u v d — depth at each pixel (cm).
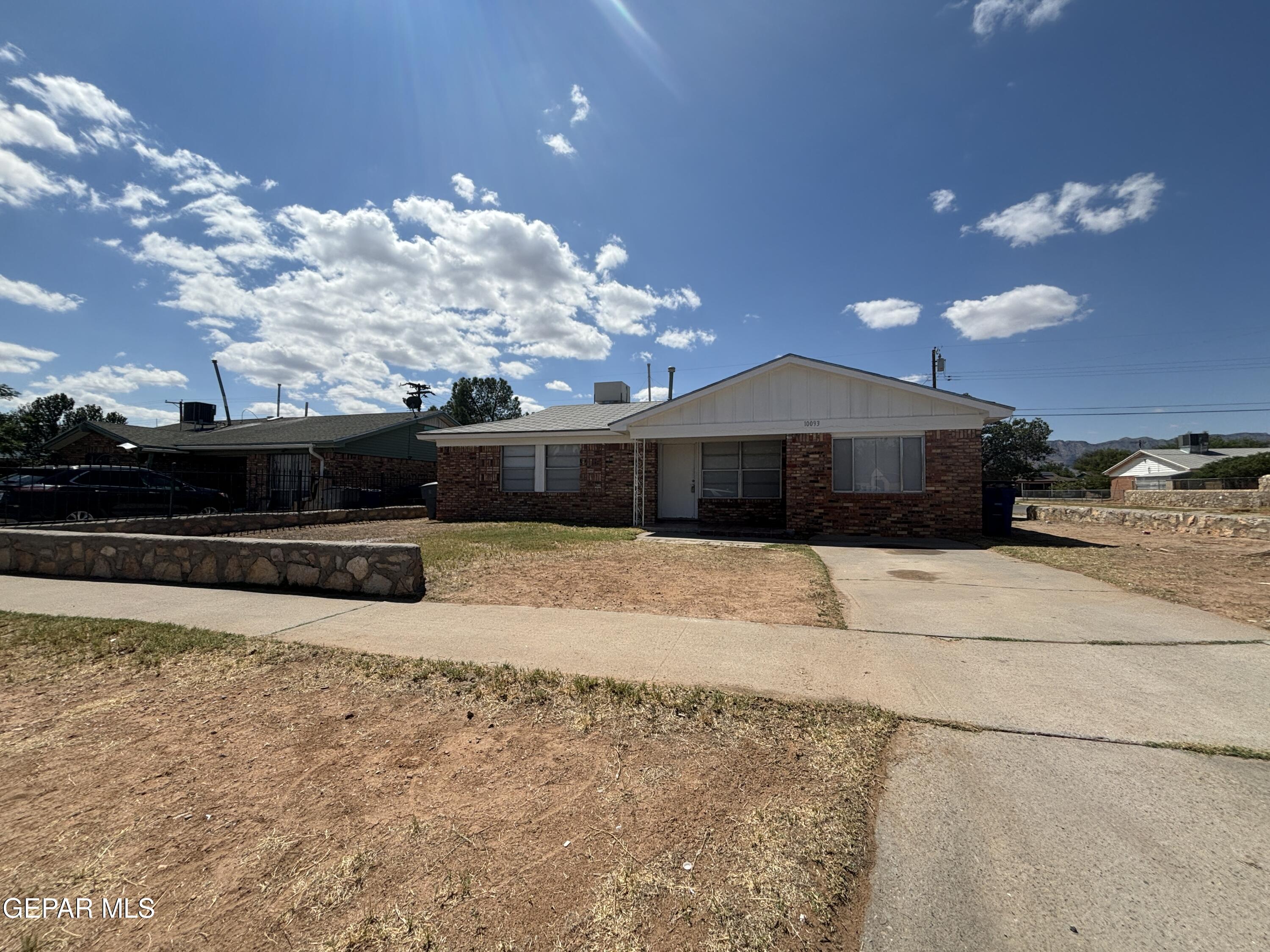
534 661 429
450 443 1709
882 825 238
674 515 1566
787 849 224
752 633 498
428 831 238
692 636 491
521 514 1644
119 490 1370
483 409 5197
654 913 195
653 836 233
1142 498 2633
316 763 291
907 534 1223
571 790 266
